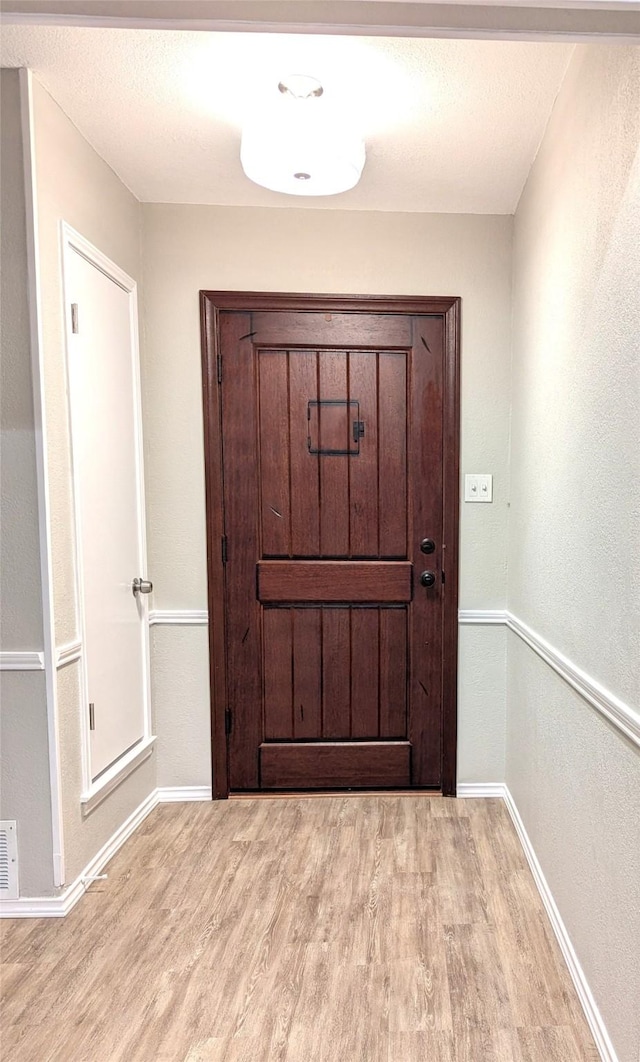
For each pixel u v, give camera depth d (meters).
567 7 0.96
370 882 1.97
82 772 1.96
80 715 1.96
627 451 1.27
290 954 1.67
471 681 2.54
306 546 2.53
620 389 1.31
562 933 1.67
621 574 1.30
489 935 1.73
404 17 1.02
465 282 2.44
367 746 2.58
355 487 2.52
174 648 2.53
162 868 2.07
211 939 1.73
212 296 2.42
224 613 2.53
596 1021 1.39
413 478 2.51
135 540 2.37
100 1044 1.40
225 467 2.50
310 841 2.22
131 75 1.68
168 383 2.46
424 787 2.59
